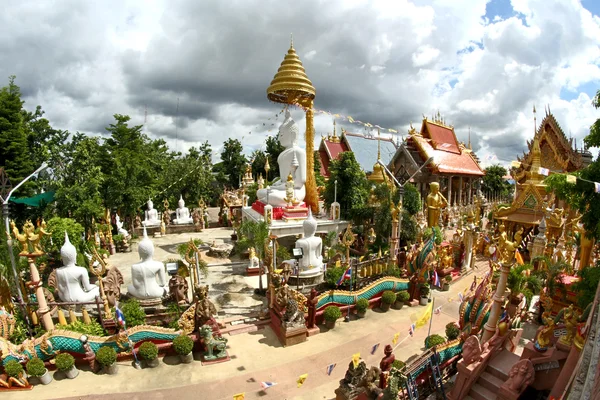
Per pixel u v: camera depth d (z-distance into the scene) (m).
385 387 11.87
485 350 13.14
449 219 49.59
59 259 23.78
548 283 19.16
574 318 11.59
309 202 34.53
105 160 37.72
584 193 13.37
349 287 21.58
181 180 48.91
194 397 13.48
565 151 43.09
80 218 29.78
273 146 75.44
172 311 17.62
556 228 29.05
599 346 5.93
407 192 35.78
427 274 22.78
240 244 22.98
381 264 23.75
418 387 13.08
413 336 18.39
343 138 71.12
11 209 32.06
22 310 16.16
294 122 36.84
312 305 18.41
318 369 15.36
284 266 19.67
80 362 14.93
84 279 19.11
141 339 15.65
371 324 19.58
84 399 13.17
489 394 12.27
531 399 12.04
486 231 36.25
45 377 13.89
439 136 61.88
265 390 13.94
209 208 65.25
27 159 35.44
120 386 13.96
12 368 13.44
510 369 12.59
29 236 15.21
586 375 6.06
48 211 30.56
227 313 19.78
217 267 27.56
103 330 16.31
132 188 37.16
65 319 16.58
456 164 59.44
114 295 18.48
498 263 17.11
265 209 29.45
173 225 41.69
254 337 17.77
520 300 19.34
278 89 32.94
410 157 55.88
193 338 16.09
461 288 25.38
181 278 18.80
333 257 25.53
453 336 16.53
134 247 34.22
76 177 31.33
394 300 21.20
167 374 14.75
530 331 18.73
